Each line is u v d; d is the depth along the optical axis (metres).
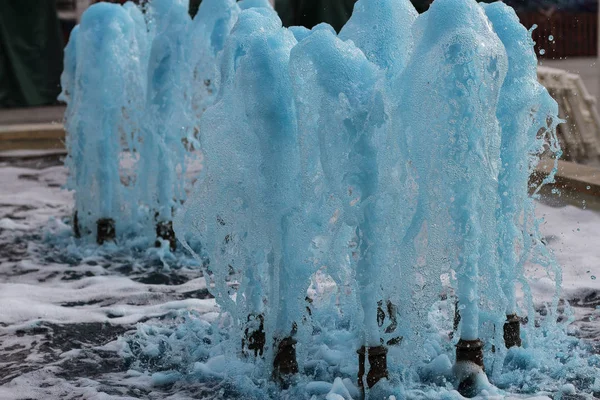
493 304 6.30
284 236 6.11
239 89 6.09
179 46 10.19
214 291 6.62
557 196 12.31
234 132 6.18
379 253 5.81
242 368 6.61
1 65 23.39
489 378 6.36
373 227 5.77
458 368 6.13
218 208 6.34
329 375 6.47
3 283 9.49
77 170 10.96
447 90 5.59
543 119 6.55
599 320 7.74
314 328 7.50
